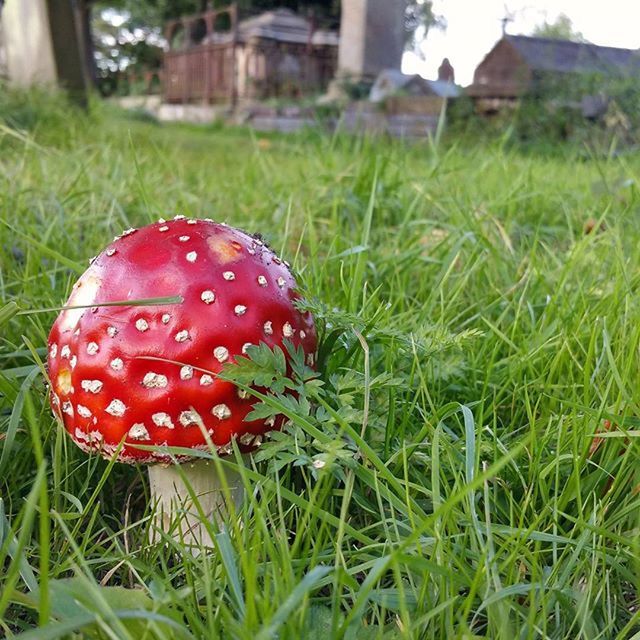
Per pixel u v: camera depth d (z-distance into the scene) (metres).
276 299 0.22
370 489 0.24
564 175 0.72
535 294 0.37
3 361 0.30
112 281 0.21
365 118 1.63
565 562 0.21
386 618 0.19
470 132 1.41
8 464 0.25
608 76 1.42
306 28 3.16
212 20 3.18
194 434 0.21
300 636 0.15
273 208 0.52
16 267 0.39
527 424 0.26
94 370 0.21
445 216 0.51
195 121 2.67
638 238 0.41
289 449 0.20
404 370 0.27
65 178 0.54
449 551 0.18
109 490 0.26
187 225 0.22
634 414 0.24
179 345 0.20
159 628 0.15
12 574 0.14
